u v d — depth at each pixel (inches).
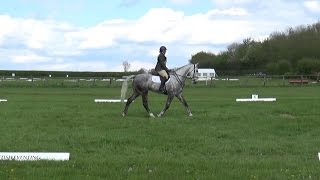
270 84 2197.3
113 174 405.1
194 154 541.0
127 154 536.1
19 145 577.3
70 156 505.7
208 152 553.0
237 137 648.4
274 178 390.9
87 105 1044.5
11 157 481.4
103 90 1851.6
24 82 2161.7
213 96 1457.9
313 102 1050.1
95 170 421.1
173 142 604.7
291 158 507.5
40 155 491.2
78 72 3430.1
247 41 3843.5
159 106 1025.5
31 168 427.8
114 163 457.7
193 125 730.8
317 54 3068.4
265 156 526.0
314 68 2938.0
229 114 848.3
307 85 2172.7
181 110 930.1
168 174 403.2
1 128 694.5
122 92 856.3
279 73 3179.1
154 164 454.0
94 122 756.0
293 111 888.9
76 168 433.1
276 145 585.9
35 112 880.9
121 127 711.7
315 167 444.1
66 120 776.3
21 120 772.0
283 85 2156.7
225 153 549.3
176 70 844.0
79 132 664.4
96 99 1298.0
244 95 1517.0
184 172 412.2
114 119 789.9
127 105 841.5
